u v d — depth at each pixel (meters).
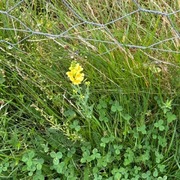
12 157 0.61
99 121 0.62
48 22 0.65
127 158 0.61
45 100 0.63
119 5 0.65
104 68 0.62
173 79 0.62
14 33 0.65
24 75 0.63
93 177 0.61
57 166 0.60
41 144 0.62
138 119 0.62
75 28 0.62
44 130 0.63
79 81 0.57
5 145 0.62
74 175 0.61
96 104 0.63
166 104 0.60
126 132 0.61
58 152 0.61
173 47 0.62
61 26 0.65
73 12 0.62
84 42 0.62
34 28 0.65
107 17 0.66
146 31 0.63
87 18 0.65
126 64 0.62
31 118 0.64
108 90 0.62
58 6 0.67
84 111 0.60
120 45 0.60
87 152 0.61
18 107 0.64
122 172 0.60
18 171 0.61
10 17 0.63
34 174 0.61
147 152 0.61
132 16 0.65
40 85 0.63
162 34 0.62
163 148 0.62
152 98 0.63
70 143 0.62
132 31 0.64
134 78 0.61
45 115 0.61
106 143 0.62
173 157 0.61
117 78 0.62
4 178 0.61
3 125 0.63
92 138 0.62
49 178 0.61
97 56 0.62
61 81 0.63
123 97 0.62
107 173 0.61
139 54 0.61
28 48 0.64
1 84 0.64
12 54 0.64
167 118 0.61
